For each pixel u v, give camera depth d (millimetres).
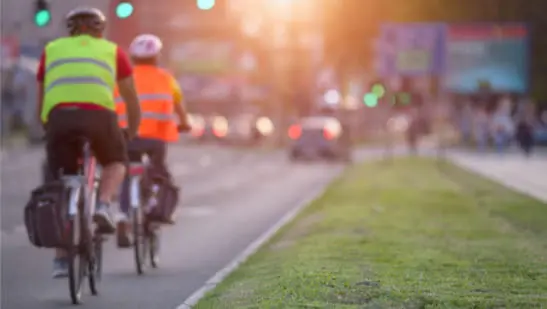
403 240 24969
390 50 127312
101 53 17953
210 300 17047
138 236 22047
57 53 17875
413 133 105000
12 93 115812
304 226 29812
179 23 177125
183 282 21250
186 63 178750
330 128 81875
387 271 18969
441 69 127312
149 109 21969
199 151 106625
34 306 18266
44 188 17359
